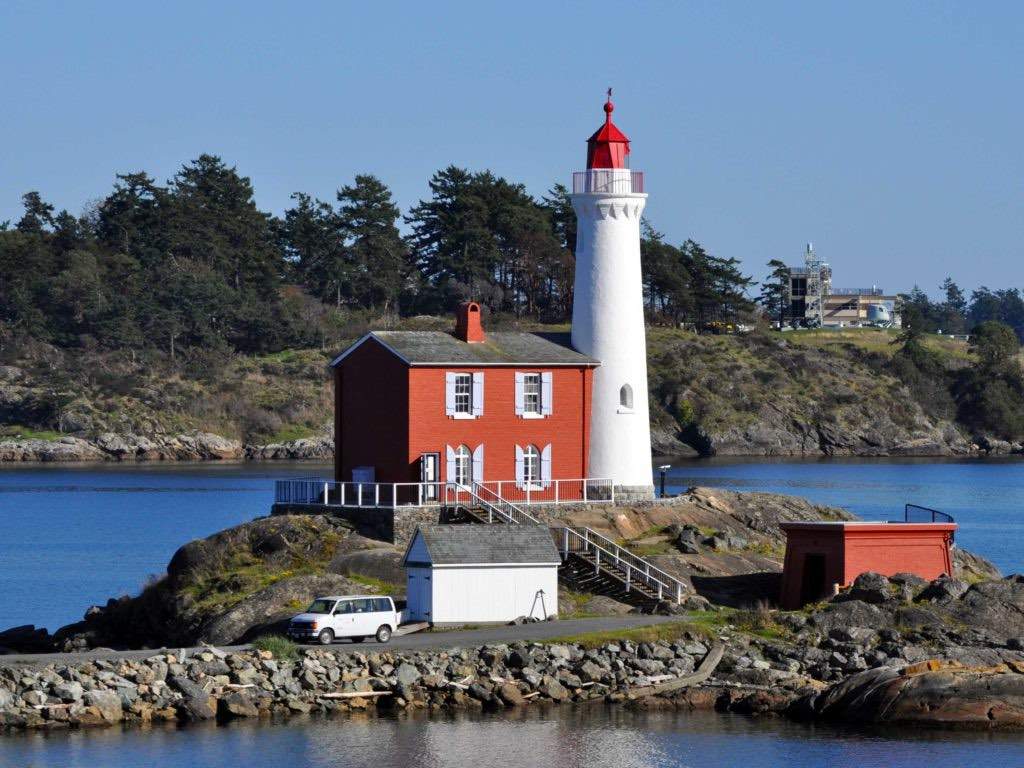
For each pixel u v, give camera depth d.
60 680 111.25
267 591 135.38
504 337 172.25
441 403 162.25
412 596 133.88
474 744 108.25
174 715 111.50
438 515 154.75
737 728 113.75
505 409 165.25
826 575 144.88
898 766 106.06
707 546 159.12
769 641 128.50
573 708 116.69
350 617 122.56
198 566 148.62
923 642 128.62
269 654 117.06
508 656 120.25
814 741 111.12
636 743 109.88
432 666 118.38
